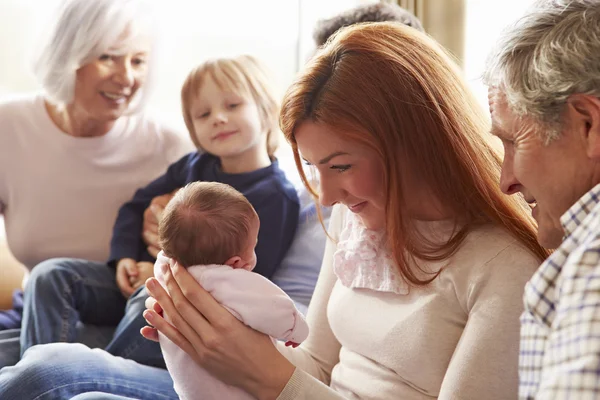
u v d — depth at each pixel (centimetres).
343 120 120
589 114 87
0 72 276
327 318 149
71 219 223
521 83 92
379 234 132
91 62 210
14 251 225
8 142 222
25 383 143
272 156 215
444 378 117
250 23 293
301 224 201
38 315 187
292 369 123
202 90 203
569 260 78
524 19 94
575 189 90
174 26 285
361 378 132
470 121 126
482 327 115
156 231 211
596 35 86
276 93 210
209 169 210
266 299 126
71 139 221
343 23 188
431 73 125
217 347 122
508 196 123
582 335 71
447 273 122
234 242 129
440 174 124
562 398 70
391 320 127
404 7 269
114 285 205
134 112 224
